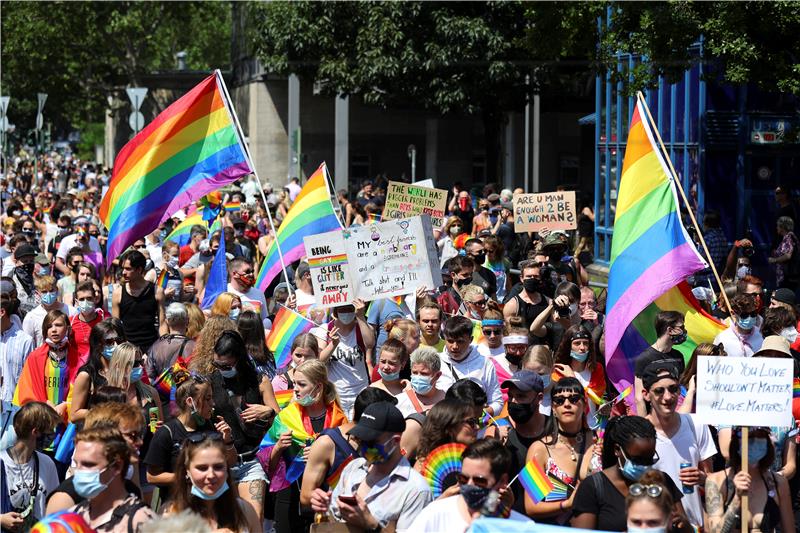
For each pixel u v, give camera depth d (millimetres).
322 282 22500
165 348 22188
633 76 46469
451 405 15094
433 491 14945
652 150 21406
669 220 21078
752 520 14891
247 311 20547
